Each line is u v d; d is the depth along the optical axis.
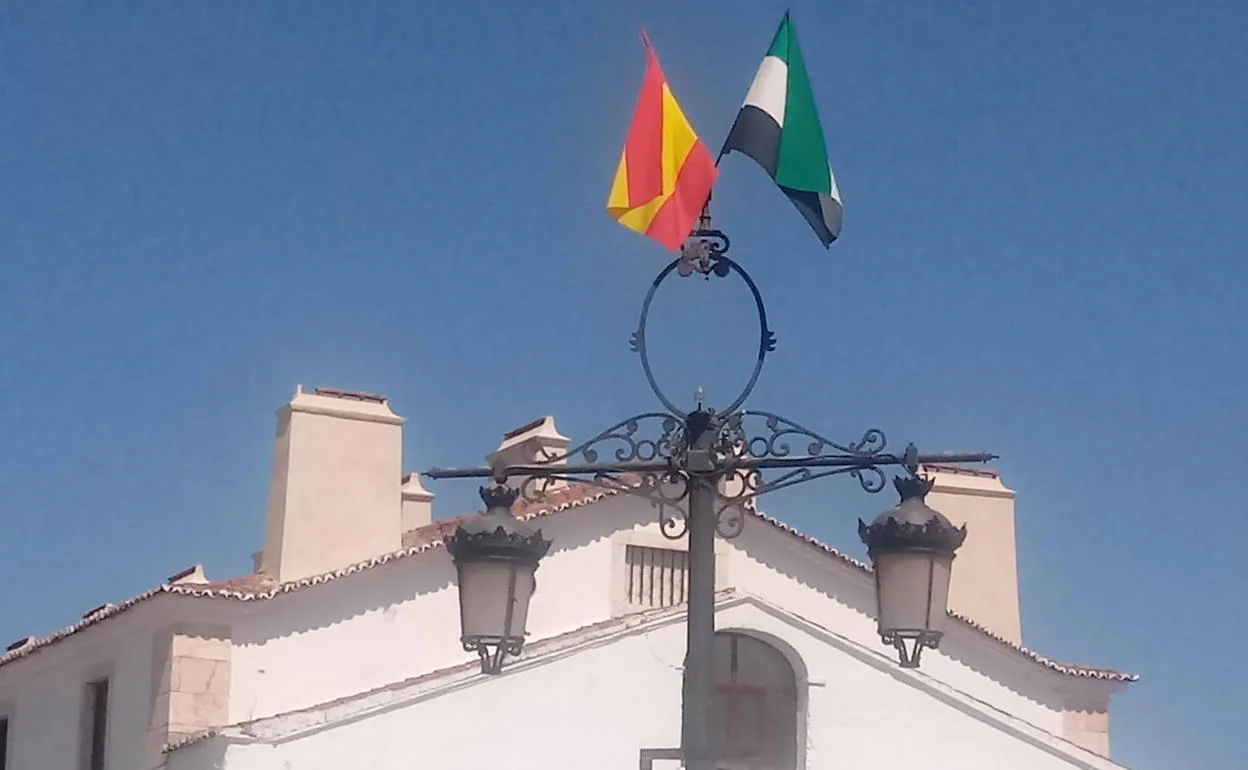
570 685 20.48
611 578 22.84
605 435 10.90
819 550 24.02
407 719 19.69
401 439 23.06
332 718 19.33
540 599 22.38
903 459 10.74
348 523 22.41
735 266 10.96
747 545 23.80
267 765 19.00
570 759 20.27
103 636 22.55
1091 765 22.67
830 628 23.97
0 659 25.22
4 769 25.14
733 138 11.90
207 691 20.69
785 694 21.89
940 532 10.63
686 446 10.72
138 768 20.94
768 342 10.90
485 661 10.89
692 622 10.48
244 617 21.08
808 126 11.95
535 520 22.34
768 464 10.72
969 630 24.94
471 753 19.88
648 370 10.88
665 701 20.83
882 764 21.84
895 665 22.20
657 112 12.14
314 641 21.38
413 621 21.94
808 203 12.01
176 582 22.70
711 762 10.29
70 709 23.38
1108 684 25.70
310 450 22.48
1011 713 24.97
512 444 24.84
